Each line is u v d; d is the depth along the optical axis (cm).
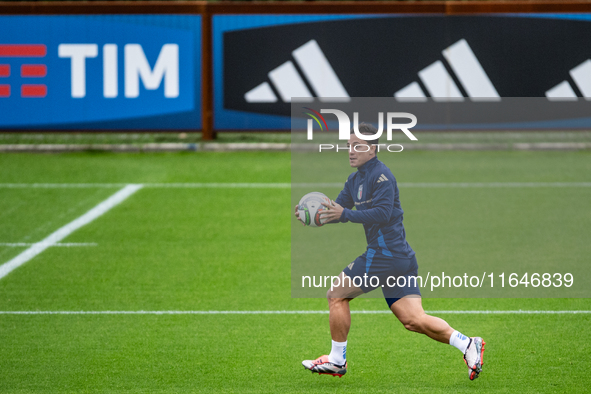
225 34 6034
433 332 2062
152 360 2364
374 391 2116
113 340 2536
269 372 2266
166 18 6003
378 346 2470
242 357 2386
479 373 2156
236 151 6166
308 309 2848
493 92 6094
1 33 5988
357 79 6091
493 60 6056
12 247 3681
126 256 3544
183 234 3919
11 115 6075
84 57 6034
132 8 5972
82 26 5994
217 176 5266
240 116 6153
